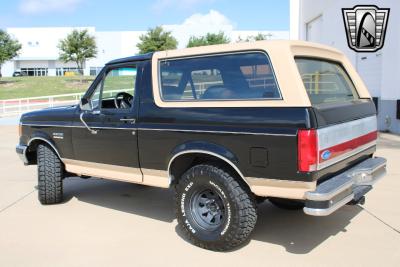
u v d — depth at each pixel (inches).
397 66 465.1
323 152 150.7
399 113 458.0
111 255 172.6
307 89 167.9
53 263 166.7
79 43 2220.7
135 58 198.5
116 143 201.5
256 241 181.9
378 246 173.9
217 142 165.3
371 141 194.9
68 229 202.7
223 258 166.4
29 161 258.1
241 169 159.5
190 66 179.3
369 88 523.5
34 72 2997.0
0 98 1573.6
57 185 237.9
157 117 184.4
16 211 231.3
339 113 163.5
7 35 2158.0
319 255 167.0
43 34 2866.6
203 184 171.0
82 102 216.7
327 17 619.5
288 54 154.9
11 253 176.7
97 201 248.5
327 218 207.6
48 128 235.1
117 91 211.6
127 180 202.8
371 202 229.1
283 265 159.0
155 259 167.6
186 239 187.0
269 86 157.1
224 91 169.2
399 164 313.0
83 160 221.5
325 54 186.4
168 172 183.9
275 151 151.6
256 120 156.2
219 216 171.9
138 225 206.5
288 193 152.1
